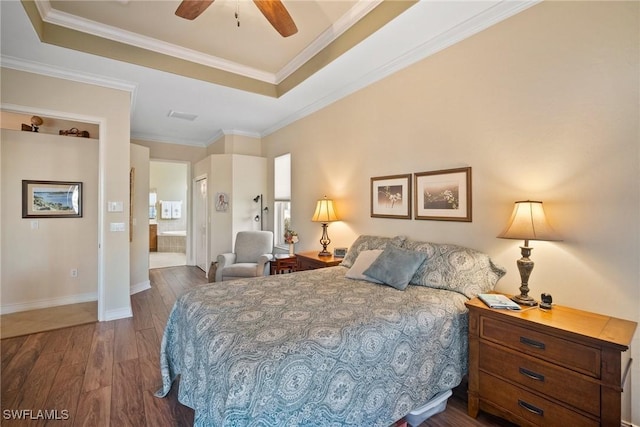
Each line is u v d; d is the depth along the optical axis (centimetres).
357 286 234
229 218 539
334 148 394
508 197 222
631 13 168
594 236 182
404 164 300
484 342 186
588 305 184
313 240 439
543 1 202
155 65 321
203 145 676
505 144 223
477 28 237
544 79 202
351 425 147
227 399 120
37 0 248
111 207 348
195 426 146
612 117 175
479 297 203
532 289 210
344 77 340
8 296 368
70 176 404
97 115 338
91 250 421
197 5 201
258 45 326
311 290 222
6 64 293
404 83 299
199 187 659
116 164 350
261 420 123
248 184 550
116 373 236
